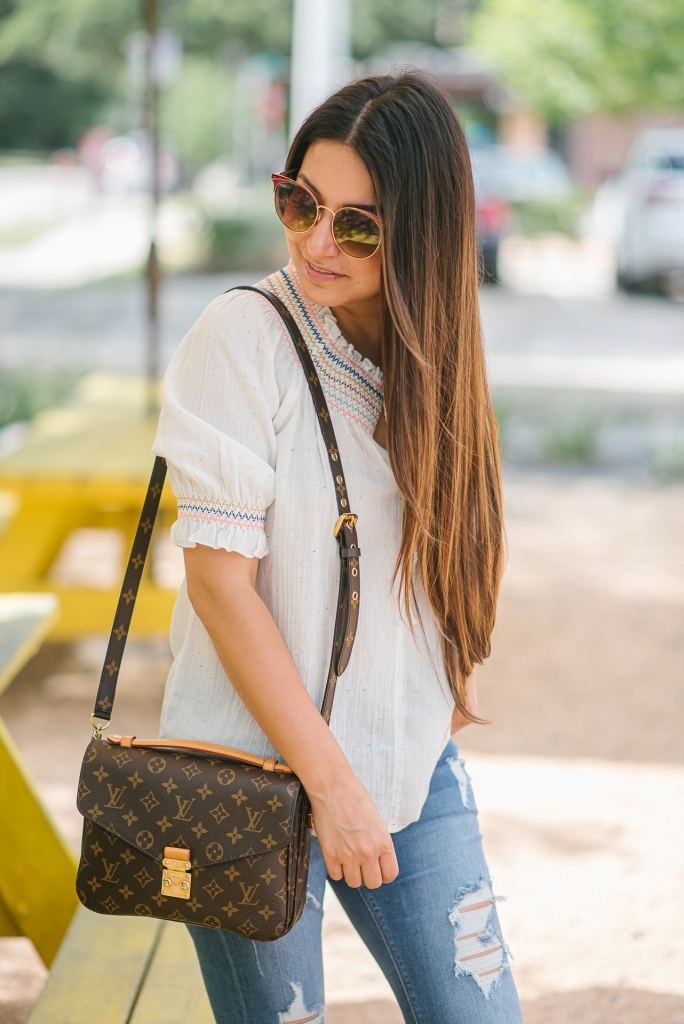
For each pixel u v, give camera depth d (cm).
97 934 231
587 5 1912
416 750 164
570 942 288
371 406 162
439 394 159
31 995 270
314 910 162
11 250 2283
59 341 1233
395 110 152
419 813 166
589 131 3259
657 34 1881
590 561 625
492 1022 161
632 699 448
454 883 165
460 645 168
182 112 3581
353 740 162
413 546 159
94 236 2536
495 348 1266
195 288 1761
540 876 319
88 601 455
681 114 2212
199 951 164
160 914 152
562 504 738
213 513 149
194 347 157
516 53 2072
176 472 151
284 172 160
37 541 466
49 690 449
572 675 471
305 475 155
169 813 150
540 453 865
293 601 156
